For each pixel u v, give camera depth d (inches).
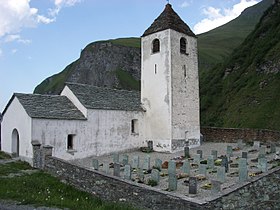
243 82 2518.5
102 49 4758.9
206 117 2491.4
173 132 1159.6
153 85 1219.2
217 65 3265.3
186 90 1220.5
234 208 472.7
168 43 1170.6
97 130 1069.8
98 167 843.4
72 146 1005.2
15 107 970.1
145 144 1229.7
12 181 594.6
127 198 498.3
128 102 1225.4
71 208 454.6
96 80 4569.4
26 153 895.1
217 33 7293.3
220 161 871.1
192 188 581.0
